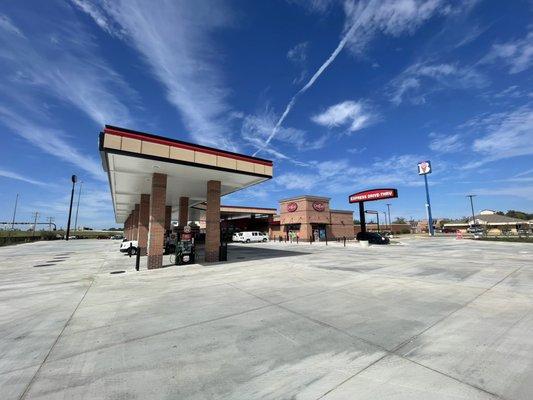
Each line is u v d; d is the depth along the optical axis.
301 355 4.14
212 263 15.38
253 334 5.01
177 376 3.64
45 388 3.42
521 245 25.41
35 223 83.12
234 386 3.37
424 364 3.76
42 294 8.62
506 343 4.34
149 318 6.07
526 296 7.11
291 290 8.40
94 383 3.52
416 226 96.62
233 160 15.32
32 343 4.82
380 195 31.94
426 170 55.47
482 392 3.09
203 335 5.02
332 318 5.77
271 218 46.62
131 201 28.48
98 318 6.14
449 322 5.34
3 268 14.99
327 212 42.62
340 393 3.16
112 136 11.66
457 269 11.70
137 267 13.63
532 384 3.22
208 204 17.00
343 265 13.62
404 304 6.65
